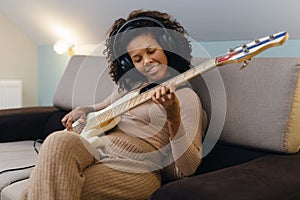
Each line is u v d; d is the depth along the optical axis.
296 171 1.25
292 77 1.39
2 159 1.90
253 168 1.25
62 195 1.21
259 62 1.50
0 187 1.61
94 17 2.87
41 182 1.22
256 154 1.48
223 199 1.02
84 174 1.31
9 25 3.66
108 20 2.79
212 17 2.17
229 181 1.13
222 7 2.06
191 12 2.23
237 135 1.51
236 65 1.56
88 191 1.30
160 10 2.36
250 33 2.12
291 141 1.40
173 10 2.29
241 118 1.50
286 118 1.39
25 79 3.81
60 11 3.08
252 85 1.49
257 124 1.45
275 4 1.87
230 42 2.25
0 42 3.62
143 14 1.57
